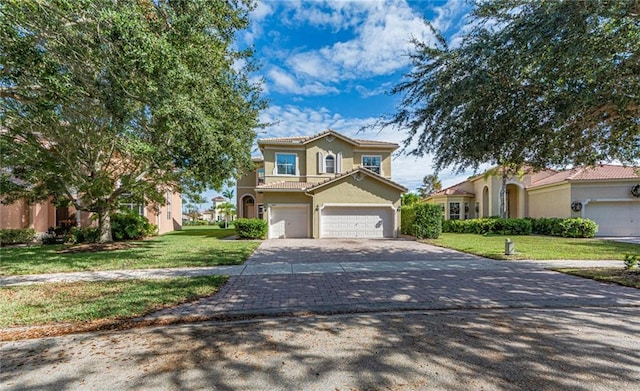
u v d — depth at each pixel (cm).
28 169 1330
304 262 1032
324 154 2153
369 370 327
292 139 2216
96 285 727
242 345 395
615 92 569
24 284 749
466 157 780
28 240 1805
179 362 352
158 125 785
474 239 1781
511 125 697
